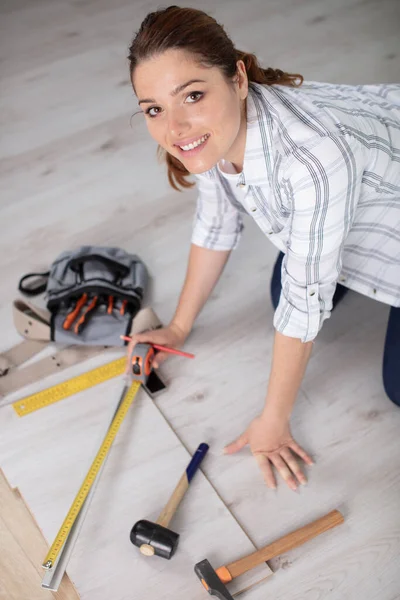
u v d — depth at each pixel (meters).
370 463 1.99
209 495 1.88
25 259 2.63
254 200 1.60
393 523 1.85
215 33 1.25
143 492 1.88
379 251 1.77
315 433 2.06
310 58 3.64
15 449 1.98
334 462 1.99
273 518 1.86
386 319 2.41
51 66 3.64
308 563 1.77
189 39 1.21
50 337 2.25
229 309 2.43
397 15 3.97
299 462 1.98
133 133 3.22
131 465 1.94
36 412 2.08
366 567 1.76
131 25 3.91
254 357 2.27
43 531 1.80
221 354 2.28
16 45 3.80
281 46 3.73
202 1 4.11
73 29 3.91
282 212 1.57
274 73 1.51
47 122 3.29
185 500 1.87
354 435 2.06
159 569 1.72
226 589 1.61
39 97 3.44
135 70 1.26
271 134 1.41
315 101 1.44
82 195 2.90
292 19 3.94
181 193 2.90
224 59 1.25
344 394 2.17
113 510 1.84
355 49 3.71
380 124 1.52
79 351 2.27
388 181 1.57
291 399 1.77
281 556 1.78
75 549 1.75
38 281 2.54
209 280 2.08
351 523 1.85
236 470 1.96
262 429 1.86
